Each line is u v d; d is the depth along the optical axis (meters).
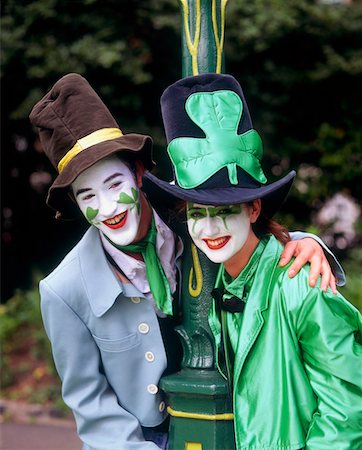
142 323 3.09
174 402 2.97
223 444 2.91
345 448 2.67
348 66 9.12
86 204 2.96
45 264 10.88
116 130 3.03
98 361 3.12
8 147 10.62
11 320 8.85
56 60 8.38
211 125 2.79
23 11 8.43
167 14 8.53
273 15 8.77
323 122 9.64
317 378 2.78
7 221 10.98
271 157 9.66
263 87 9.20
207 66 3.02
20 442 7.09
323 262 2.87
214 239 2.78
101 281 3.06
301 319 2.79
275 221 3.09
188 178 2.77
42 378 8.26
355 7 9.41
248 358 2.84
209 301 2.98
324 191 9.70
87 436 3.06
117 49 8.27
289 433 2.74
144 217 3.07
